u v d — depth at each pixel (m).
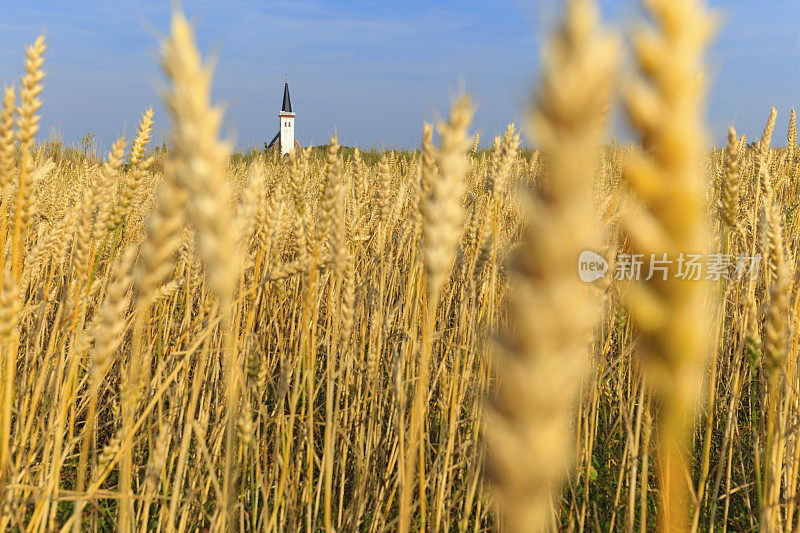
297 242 3.02
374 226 5.32
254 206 2.07
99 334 1.90
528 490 0.50
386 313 4.35
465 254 3.75
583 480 3.83
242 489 2.83
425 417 3.37
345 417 3.70
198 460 3.15
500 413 0.50
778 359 2.06
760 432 3.65
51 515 2.60
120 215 3.16
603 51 0.42
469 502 3.04
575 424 3.98
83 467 2.20
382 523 3.17
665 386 0.56
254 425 3.19
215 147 0.84
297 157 3.94
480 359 3.46
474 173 7.24
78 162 11.27
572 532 3.18
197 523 3.14
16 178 2.60
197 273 4.00
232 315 2.68
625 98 0.48
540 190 0.44
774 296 2.05
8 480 2.55
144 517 2.63
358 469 3.26
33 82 2.23
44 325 3.87
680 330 0.53
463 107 1.12
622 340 4.08
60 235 3.33
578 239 0.44
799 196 6.92
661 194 0.50
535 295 0.45
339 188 2.57
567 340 0.46
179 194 1.25
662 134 0.48
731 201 2.85
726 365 4.40
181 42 0.78
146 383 3.09
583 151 0.42
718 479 2.97
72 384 2.88
